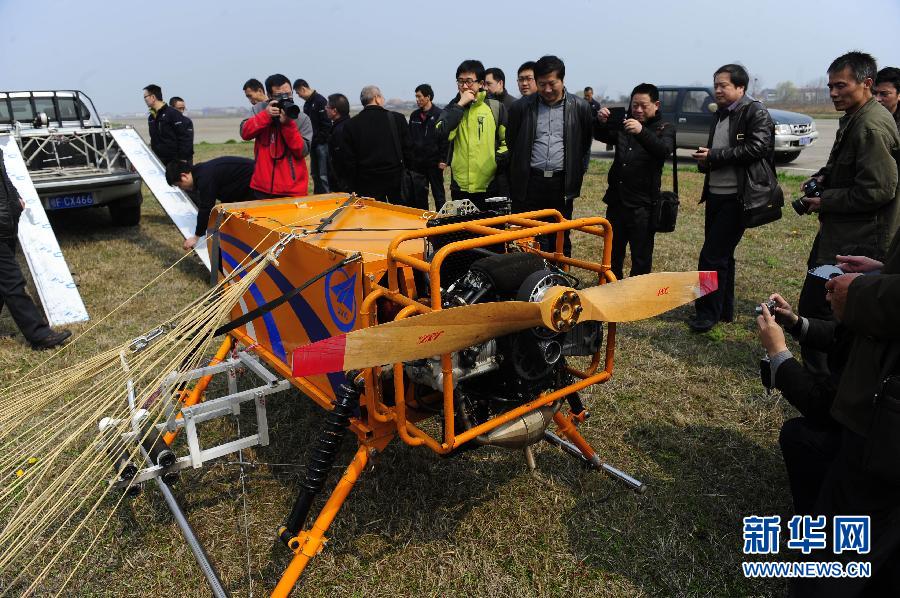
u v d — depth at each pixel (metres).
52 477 3.11
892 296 1.79
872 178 3.37
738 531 2.76
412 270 2.44
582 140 4.80
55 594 2.50
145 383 3.79
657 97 4.73
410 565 2.60
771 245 7.33
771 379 2.60
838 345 2.53
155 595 2.50
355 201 3.81
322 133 8.98
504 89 7.12
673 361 4.37
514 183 4.97
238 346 3.84
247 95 7.26
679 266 6.43
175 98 12.05
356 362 1.87
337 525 2.83
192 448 2.77
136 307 5.56
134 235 8.36
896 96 4.19
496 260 2.27
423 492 3.02
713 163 4.57
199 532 2.81
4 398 2.73
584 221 2.41
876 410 1.83
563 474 3.15
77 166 8.95
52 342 4.80
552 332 2.31
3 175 4.50
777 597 2.40
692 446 3.38
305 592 2.48
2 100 8.90
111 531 2.83
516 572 2.56
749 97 4.53
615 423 3.63
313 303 2.73
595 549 2.68
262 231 3.15
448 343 2.03
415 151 7.21
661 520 2.84
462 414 2.34
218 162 5.32
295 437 3.52
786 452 2.62
